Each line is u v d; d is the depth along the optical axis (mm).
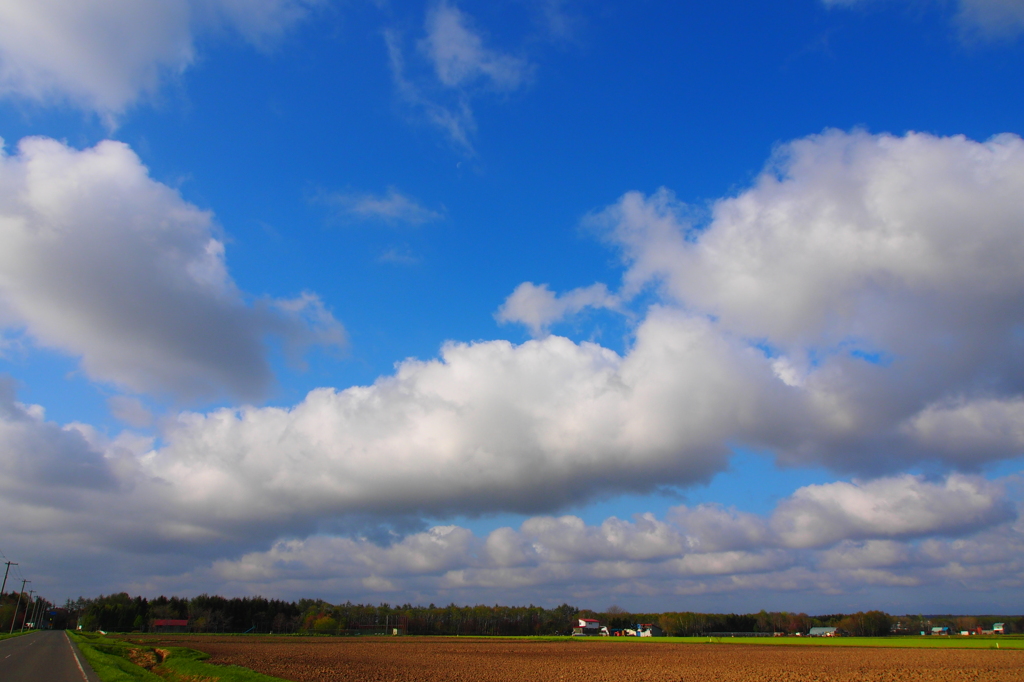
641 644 126438
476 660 71688
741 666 64750
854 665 65625
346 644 111312
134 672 41688
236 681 38188
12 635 114000
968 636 173500
